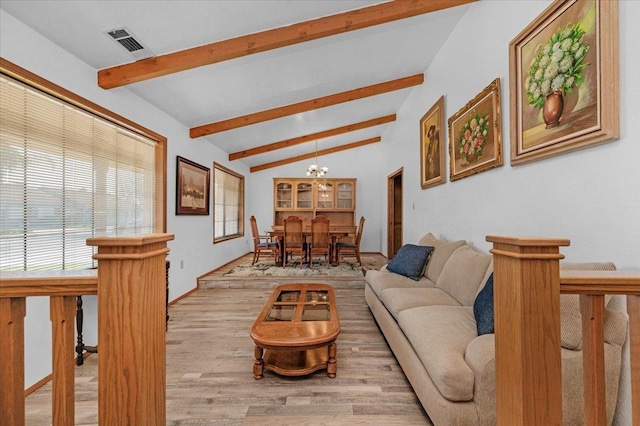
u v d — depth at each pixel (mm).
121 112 2812
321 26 2457
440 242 3166
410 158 4797
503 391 812
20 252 1935
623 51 1326
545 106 1766
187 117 3852
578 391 1282
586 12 1477
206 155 4859
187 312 3385
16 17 1822
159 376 822
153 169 3490
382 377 2033
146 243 763
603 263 1363
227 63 2842
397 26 2852
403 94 4824
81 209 2439
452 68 3143
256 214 7785
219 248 5426
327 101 4188
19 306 772
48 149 2137
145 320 768
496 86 2285
